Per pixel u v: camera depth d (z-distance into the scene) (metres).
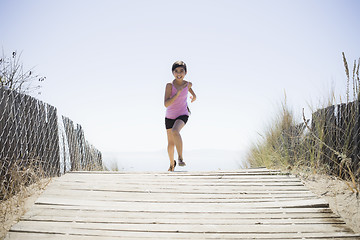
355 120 3.83
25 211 2.89
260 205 3.14
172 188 3.63
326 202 3.13
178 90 4.71
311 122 4.74
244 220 2.80
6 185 3.24
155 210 3.00
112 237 2.46
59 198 3.23
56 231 2.53
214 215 2.90
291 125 5.43
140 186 3.68
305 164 4.58
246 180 3.92
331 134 4.23
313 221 2.78
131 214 2.90
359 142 3.75
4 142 3.31
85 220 2.75
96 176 4.09
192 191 3.54
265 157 5.48
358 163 3.62
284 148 5.07
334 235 2.51
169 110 4.95
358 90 3.81
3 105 3.32
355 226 2.71
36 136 4.02
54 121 4.63
